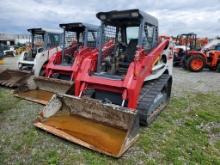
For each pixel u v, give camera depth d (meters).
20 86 5.59
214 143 3.61
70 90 4.45
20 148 3.15
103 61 4.67
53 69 6.10
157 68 4.64
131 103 3.71
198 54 12.23
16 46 27.05
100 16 4.27
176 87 7.73
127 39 4.75
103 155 3.00
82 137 3.29
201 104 5.73
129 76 3.80
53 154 3.02
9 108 4.69
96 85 4.16
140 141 3.48
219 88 7.83
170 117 4.65
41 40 8.88
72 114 3.96
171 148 3.33
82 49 6.13
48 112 3.85
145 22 4.14
